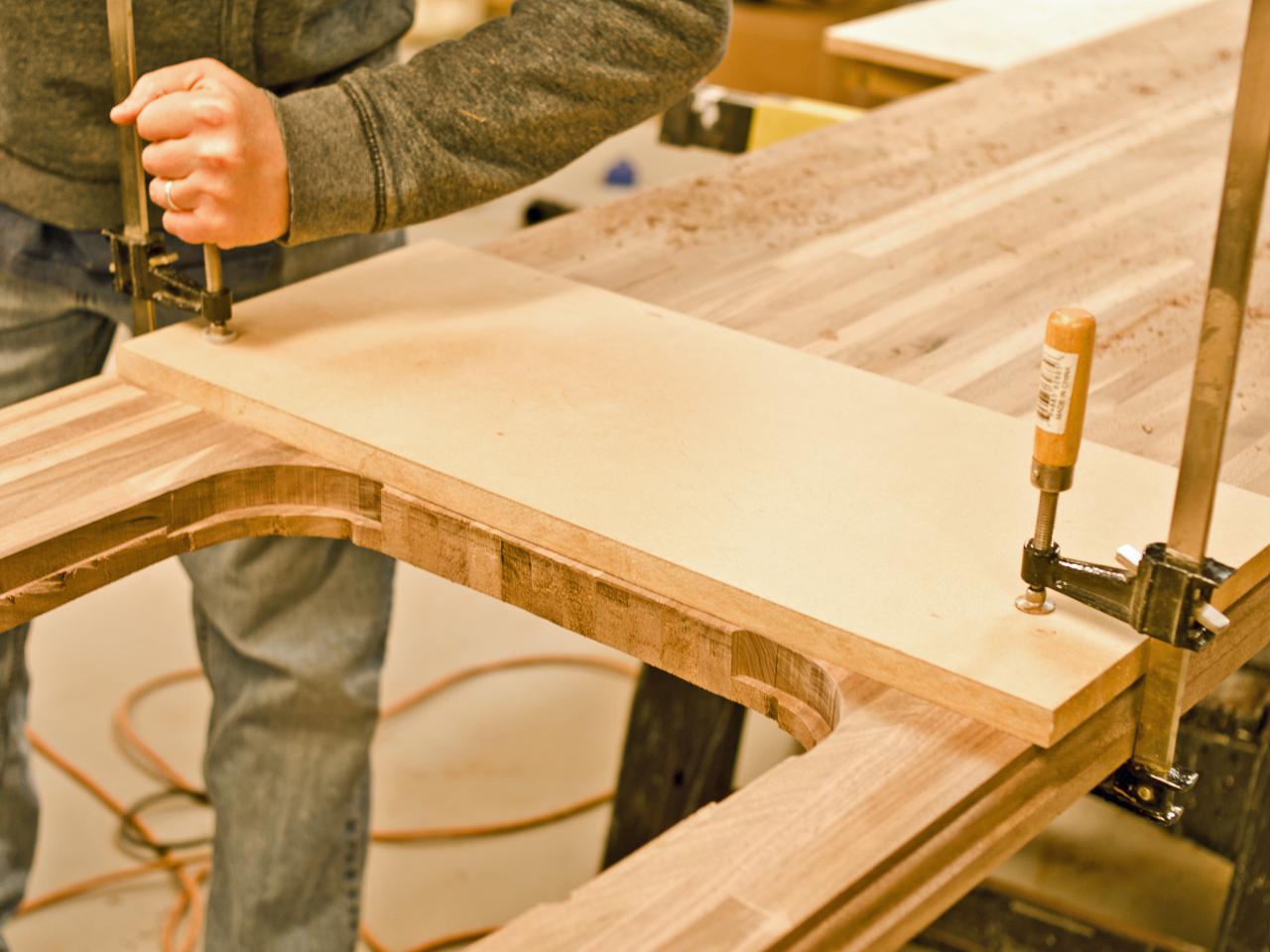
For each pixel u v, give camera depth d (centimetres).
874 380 106
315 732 131
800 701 84
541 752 216
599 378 105
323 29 116
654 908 65
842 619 81
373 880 192
